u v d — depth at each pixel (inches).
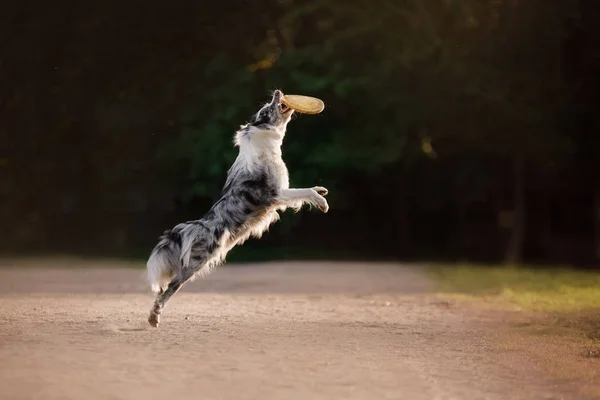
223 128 1053.8
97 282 633.6
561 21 1067.9
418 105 1078.4
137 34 1054.4
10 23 1018.7
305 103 419.8
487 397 264.2
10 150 1076.5
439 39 1066.7
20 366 285.6
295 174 1072.8
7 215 1095.6
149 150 1100.5
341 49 1074.1
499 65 1090.7
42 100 1056.8
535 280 751.7
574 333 415.8
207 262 404.5
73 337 351.6
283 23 1093.1
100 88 1067.3
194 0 1052.5
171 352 319.9
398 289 642.2
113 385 262.1
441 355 335.3
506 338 390.9
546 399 264.2
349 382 276.1
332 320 436.1
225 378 276.1
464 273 815.7
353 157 1068.5
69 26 1031.0
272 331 385.1
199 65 1081.4
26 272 720.3
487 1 1069.1
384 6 1065.5
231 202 410.0
